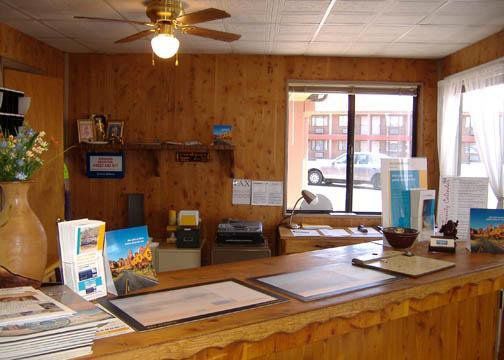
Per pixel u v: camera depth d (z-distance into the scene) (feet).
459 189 8.43
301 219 15.02
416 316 6.81
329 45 13.29
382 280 5.70
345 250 7.55
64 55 14.66
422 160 8.57
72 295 4.19
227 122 14.82
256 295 5.00
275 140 14.88
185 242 13.28
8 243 4.67
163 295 4.97
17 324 3.37
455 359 7.45
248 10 10.12
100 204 14.93
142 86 14.76
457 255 7.27
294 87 14.82
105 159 14.82
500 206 11.50
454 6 9.74
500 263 6.75
